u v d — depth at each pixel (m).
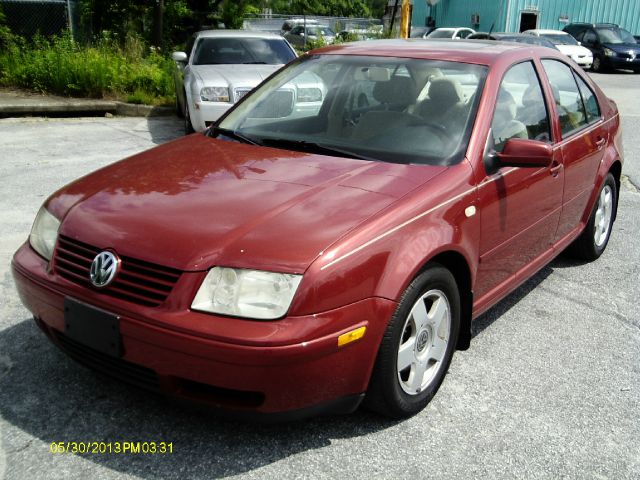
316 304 2.47
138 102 11.70
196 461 2.67
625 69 23.77
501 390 3.34
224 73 9.15
